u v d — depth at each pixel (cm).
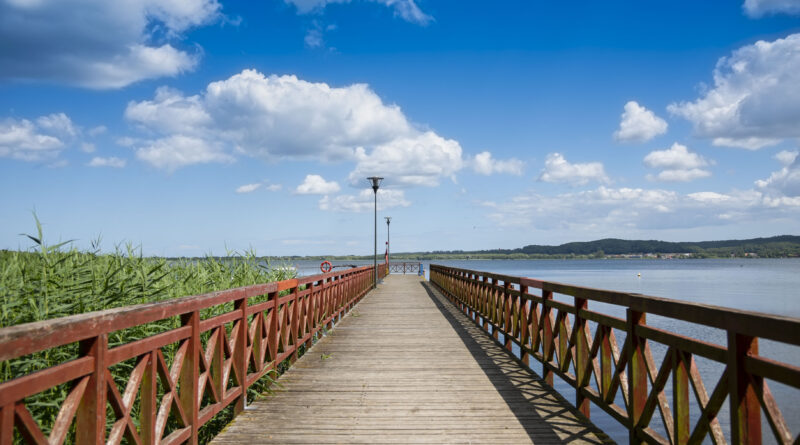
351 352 749
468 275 1202
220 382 402
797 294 3569
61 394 291
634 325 346
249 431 405
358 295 1570
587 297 436
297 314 678
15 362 281
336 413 453
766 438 730
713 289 4178
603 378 402
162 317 289
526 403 482
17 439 267
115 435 242
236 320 452
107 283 382
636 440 342
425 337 888
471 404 480
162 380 309
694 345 265
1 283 333
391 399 499
